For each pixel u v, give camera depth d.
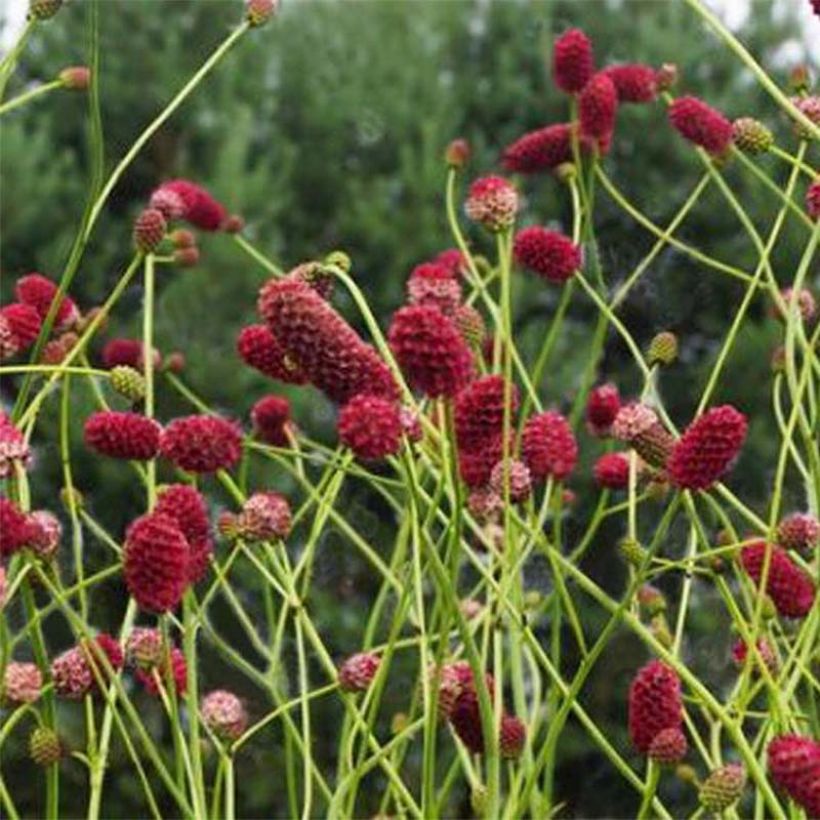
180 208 4.88
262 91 11.99
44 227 11.27
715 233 11.35
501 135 12.02
